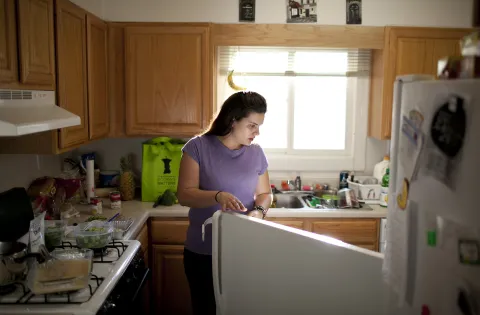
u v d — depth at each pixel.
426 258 0.73
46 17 1.82
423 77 0.79
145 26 2.75
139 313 1.80
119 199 2.65
